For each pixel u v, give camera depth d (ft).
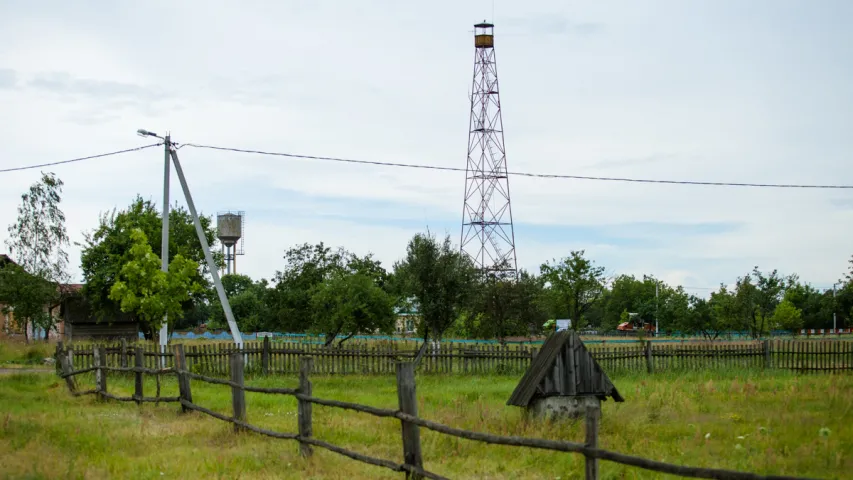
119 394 63.05
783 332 262.26
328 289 131.85
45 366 98.58
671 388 66.28
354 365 88.22
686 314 200.95
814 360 96.37
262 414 50.80
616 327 307.37
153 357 83.20
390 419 47.75
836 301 242.58
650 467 21.57
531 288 127.54
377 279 175.22
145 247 108.47
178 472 32.50
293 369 87.04
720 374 88.17
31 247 152.66
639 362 91.56
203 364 83.82
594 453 22.99
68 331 187.52
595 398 49.34
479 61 179.42
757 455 34.50
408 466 29.12
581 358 48.55
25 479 29.96
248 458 34.99
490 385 77.87
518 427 43.55
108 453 36.45
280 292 173.17
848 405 49.16
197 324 321.11
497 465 33.71
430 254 102.73
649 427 44.16
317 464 33.65
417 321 123.03
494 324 125.90
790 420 43.88
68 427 42.73
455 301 102.63
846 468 31.50
